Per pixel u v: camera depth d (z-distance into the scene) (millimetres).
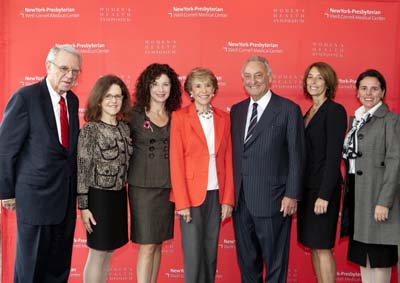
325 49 3334
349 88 3357
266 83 2547
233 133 2635
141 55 3320
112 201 2451
